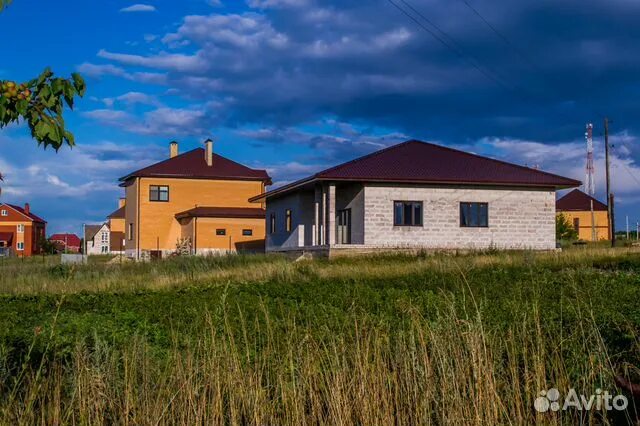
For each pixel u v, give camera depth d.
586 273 18.45
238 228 48.28
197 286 19.91
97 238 85.56
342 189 31.62
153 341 10.35
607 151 47.50
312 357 6.66
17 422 5.81
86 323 12.20
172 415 6.06
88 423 5.95
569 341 7.59
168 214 50.22
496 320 9.96
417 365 6.44
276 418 6.41
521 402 6.28
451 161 31.89
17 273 26.28
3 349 7.07
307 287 18.02
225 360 6.56
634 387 5.87
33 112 4.75
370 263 24.59
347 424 6.09
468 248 30.08
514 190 30.94
